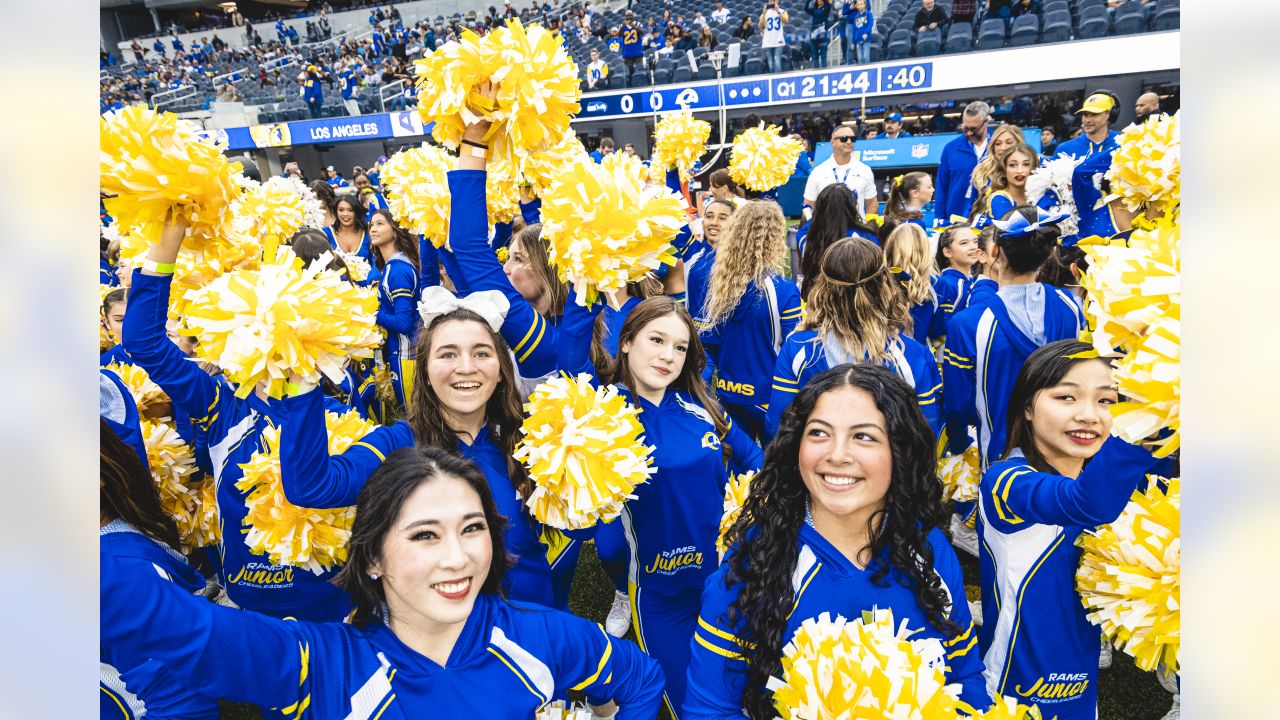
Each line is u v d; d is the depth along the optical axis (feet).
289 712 3.51
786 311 10.16
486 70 5.92
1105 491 4.25
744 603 4.41
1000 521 5.23
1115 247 3.65
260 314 4.21
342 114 51.31
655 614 6.97
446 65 5.92
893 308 7.95
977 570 10.10
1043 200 14.12
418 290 12.84
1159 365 3.26
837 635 3.91
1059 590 5.13
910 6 46.57
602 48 53.83
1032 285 8.16
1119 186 9.23
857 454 4.17
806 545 4.50
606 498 5.61
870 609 4.39
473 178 6.29
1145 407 3.44
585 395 5.81
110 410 5.62
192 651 3.14
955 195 18.74
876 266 7.77
